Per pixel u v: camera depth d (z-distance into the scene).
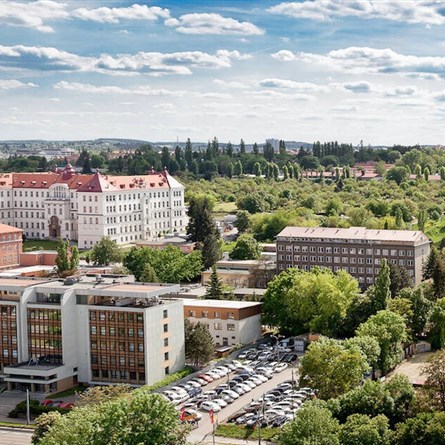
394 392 188.62
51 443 162.75
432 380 187.88
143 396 169.00
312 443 165.25
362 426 168.62
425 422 169.12
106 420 164.75
